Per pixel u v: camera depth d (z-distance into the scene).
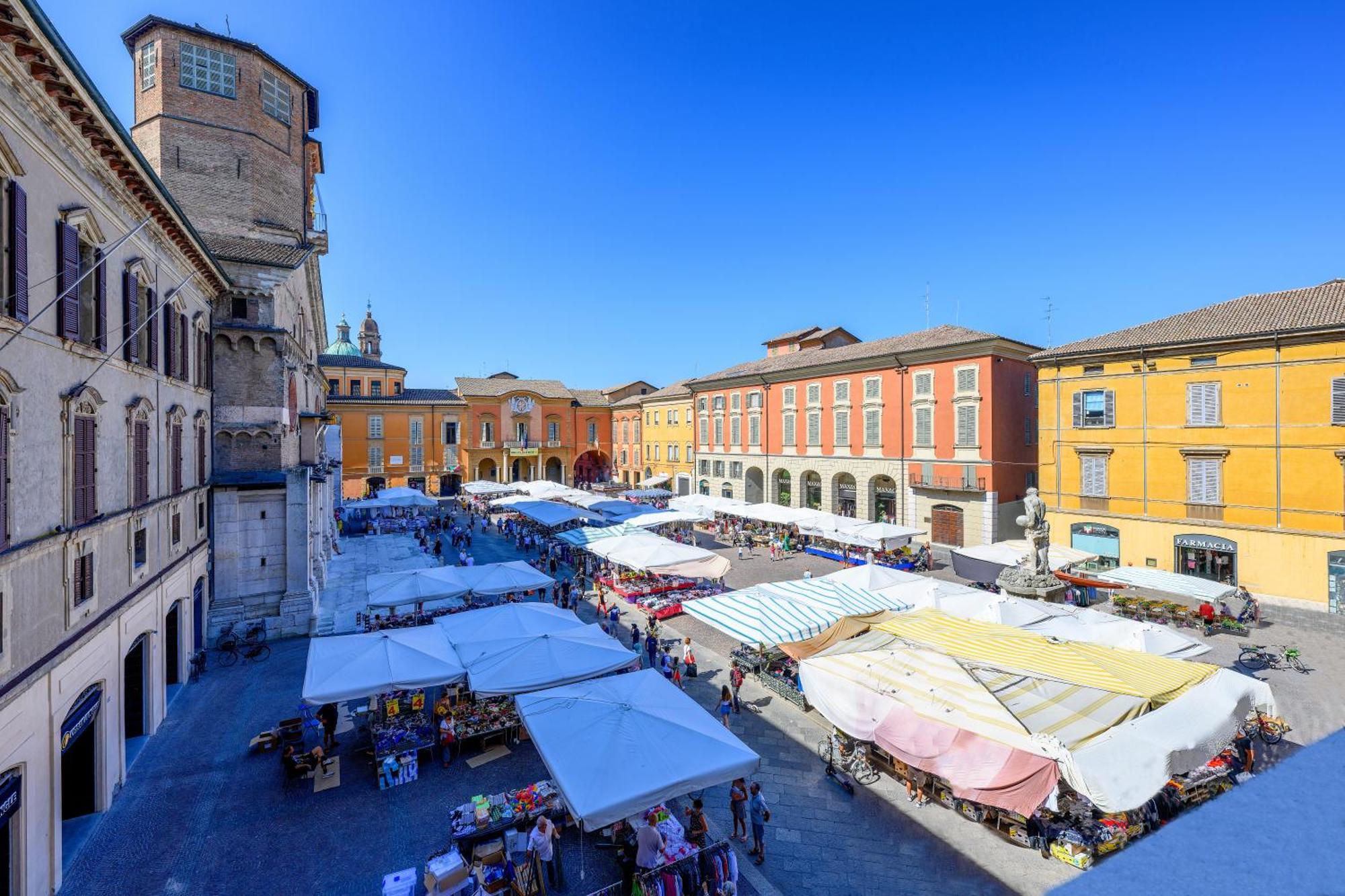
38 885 10.70
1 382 9.72
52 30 9.74
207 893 11.38
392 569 35.66
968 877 11.88
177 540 19.19
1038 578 25.22
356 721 18.12
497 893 11.27
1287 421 27.39
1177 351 30.42
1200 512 29.84
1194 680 14.05
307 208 33.72
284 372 25.41
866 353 47.31
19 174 10.15
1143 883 1.60
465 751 16.55
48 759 11.04
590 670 16.23
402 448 70.81
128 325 15.02
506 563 26.36
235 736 16.92
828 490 50.09
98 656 13.23
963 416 40.66
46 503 11.18
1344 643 23.56
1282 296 30.53
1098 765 11.24
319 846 12.72
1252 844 1.80
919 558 37.22
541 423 79.62
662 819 12.82
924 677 14.81
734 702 18.81
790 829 13.37
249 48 28.58
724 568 27.92
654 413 76.00
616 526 36.03
